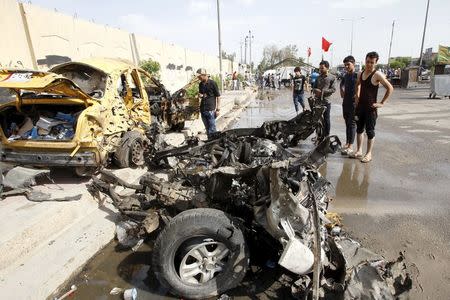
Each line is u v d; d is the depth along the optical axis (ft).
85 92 18.10
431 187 18.17
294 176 11.50
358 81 22.52
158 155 19.83
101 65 20.40
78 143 16.89
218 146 17.89
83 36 36.37
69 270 11.64
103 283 11.40
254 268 11.39
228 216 10.21
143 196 14.60
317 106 24.00
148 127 23.70
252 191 11.37
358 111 22.76
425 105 51.03
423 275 10.82
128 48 47.85
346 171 21.13
